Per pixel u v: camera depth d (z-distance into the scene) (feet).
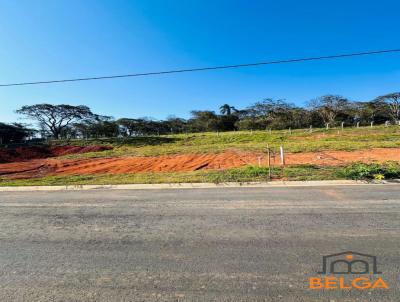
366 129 119.85
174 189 29.99
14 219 20.39
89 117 202.59
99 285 11.03
